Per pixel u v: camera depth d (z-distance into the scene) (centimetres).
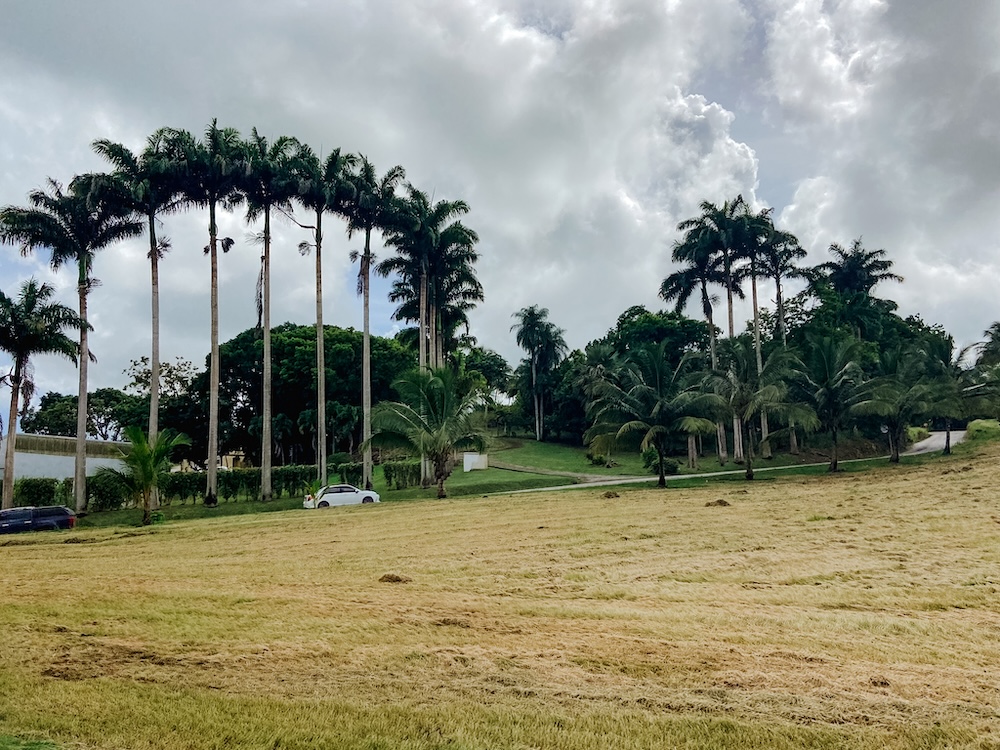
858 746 468
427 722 505
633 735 484
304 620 806
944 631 762
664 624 793
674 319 6538
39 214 3116
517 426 7112
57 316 3003
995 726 498
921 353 4434
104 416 7112
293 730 491
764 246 4616
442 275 4184
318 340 3544
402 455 3750
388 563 1271
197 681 593
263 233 3541
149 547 1688
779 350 3616
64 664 639
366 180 3759
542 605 891
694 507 2034
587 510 2064
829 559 1184
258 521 2264
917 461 3734
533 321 6612
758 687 580
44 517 2536
